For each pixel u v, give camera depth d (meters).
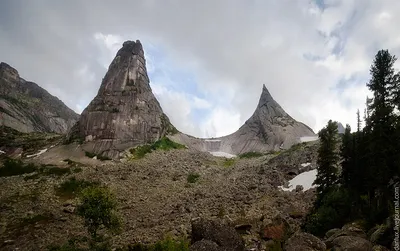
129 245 32.12
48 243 36.81
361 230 28.73
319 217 34.44
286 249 27.27
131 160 73.06
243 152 99.81
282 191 48.97
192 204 47.38
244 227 35.12
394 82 38.41
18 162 67.62
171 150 82.75
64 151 76.56
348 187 38.84
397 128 35.16
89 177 59.62
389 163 34.41
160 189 56.28
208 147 103.62
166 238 32.00
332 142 41.41
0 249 35.84
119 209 47.22
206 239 28.03
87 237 35.09
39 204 47.81
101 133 80.12
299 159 63.81
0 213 44.75
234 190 51.88
